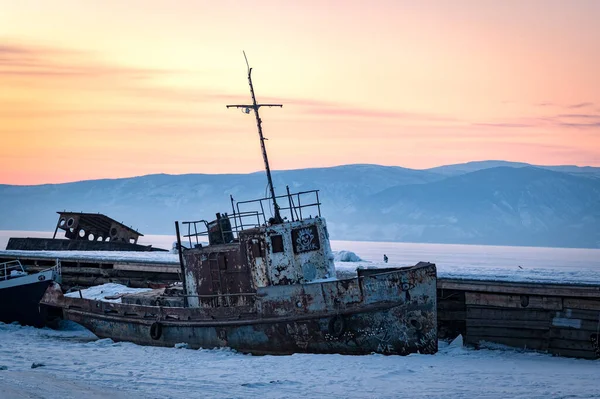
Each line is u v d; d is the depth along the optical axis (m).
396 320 41.81
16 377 34.94
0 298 60.78
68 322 61.72
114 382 34.41
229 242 48.47
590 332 43.44
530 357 42.78
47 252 84.94
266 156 47.88
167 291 52.88
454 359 40.84
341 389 32.56
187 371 37.94
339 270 55.81
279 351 44.59
